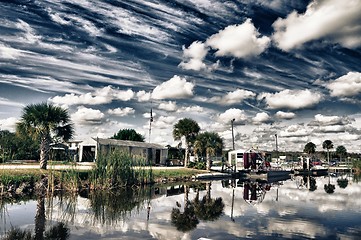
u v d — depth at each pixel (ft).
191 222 43.32
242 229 39.60
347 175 177.06
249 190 87.45
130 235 35.68
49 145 79.56
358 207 58.08
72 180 70.44
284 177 156.25
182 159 189.78
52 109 77.66
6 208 49.47
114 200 61.31
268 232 38.27
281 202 63.93
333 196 75.25
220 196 72.74
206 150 154.20
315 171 185.57
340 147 362.53
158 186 91.20
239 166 164.66
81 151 133.28
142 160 95.71
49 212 47.16
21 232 35.63
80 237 34.27
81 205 54.24
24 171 72.08
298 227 41.11
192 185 98.58
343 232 38.70
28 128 75.20
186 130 154.92
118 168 82.64
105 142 134.92
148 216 46.98
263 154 169.48
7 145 114.93
